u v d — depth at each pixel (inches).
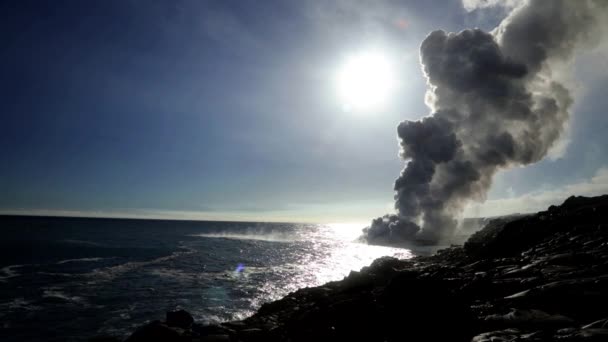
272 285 1093.8
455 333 346.6
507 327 309.0
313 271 1379.2
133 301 880.9
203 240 3019.2
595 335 225.8
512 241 849.5
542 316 300.4
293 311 624.1
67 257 1685.5
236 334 458.9
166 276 1222.9
